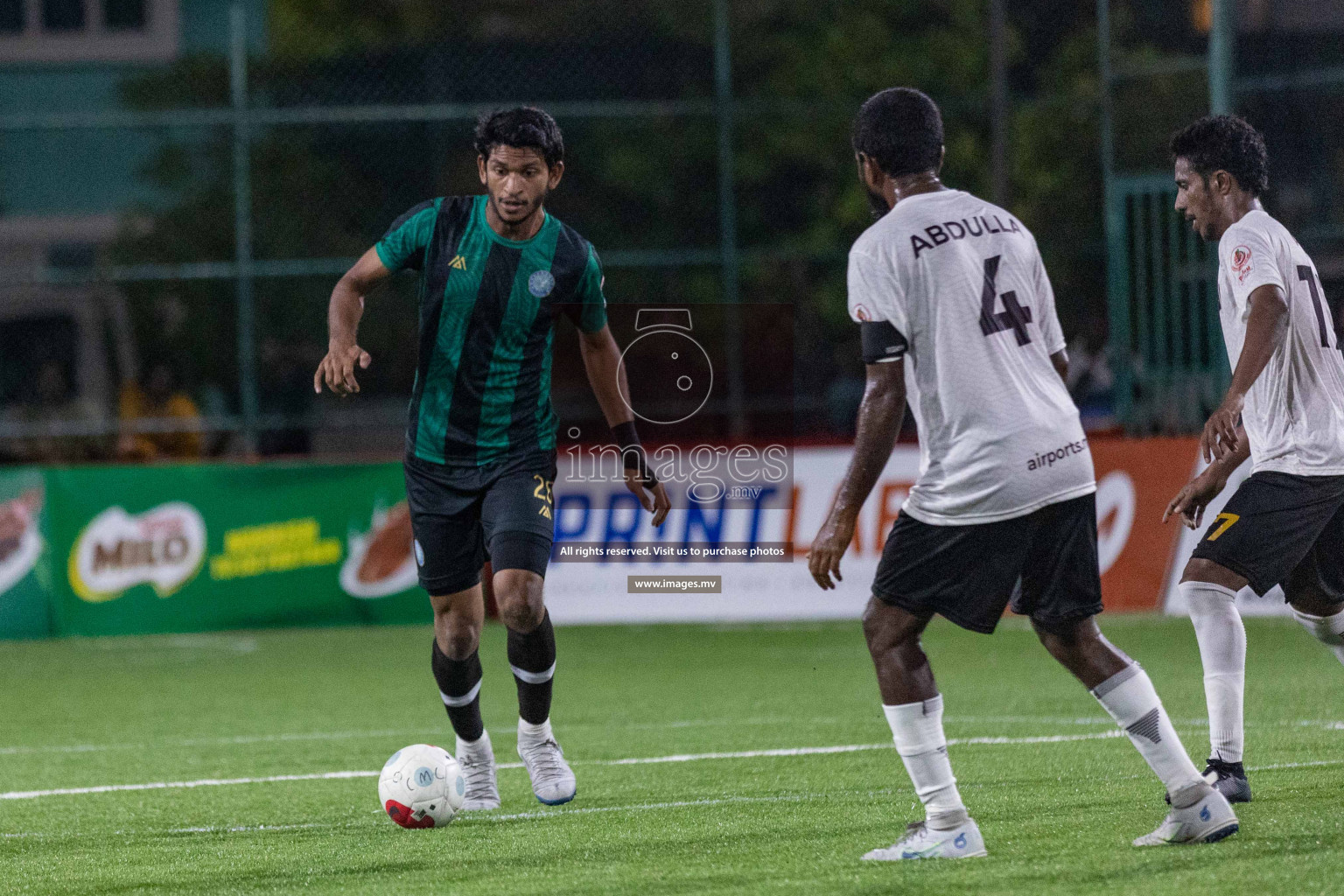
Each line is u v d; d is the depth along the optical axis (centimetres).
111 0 6956
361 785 2148
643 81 6469
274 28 6625
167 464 4472
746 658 3759
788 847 1551
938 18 6594
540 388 1805
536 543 1747
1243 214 1703
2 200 6712
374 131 5928
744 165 6094
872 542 4356
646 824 1723
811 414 5012
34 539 4409
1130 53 5259
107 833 1823
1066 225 5512
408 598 4528
